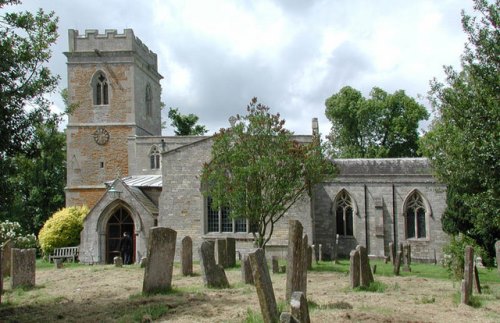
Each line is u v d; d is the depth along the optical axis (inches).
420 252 1681.8
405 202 1707.7
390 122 2556.6
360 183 1729.8
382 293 693.9
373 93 2605.8
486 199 617.0
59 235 1552.7
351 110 2583.7
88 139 1927.9
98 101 1955.0
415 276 964.0
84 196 1903.3
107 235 1482.5
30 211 2174.0
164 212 1440.7
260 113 1069.8
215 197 1077.1
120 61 1937.7
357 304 597.0
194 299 630.5
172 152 1453.0
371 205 1721.2
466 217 1075.9
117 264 1131.3
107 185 1606.8
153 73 2175.2
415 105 2511.1
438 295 692.1
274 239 1382.9
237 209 1050.7
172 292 687.1
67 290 773.3
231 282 800.3
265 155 1048.2
